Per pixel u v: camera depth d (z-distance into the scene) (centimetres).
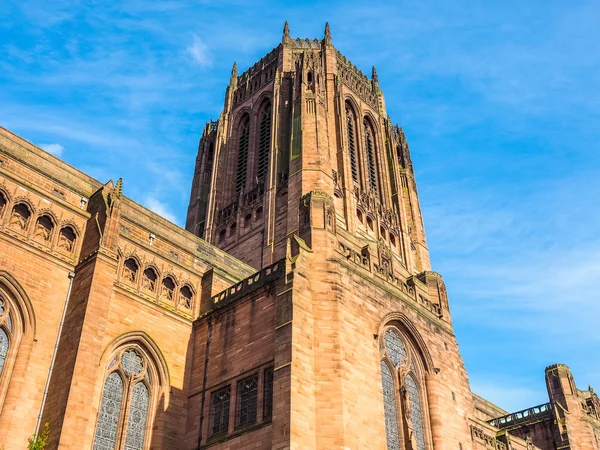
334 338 5322
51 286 5362
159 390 5778
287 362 5016
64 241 5641
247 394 5419
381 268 6462
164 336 6012
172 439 5631
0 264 5106
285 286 5459
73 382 4784
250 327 5744
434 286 7325
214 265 6919
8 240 5241
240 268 7269
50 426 4697
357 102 11356
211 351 6006
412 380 6219
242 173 10656
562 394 9406
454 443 6144
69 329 5181
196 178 11331
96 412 5191
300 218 6134
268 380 5281
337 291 5600
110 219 5703
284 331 5200
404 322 6300
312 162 9000
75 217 5806
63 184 5897
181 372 5988
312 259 5753
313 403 4991
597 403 10169
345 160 9812
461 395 6612
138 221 6384
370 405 5306
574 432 9069
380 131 11712
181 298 6372
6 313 5062
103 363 5412
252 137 10819
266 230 8925
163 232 6594
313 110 9606
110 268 5484
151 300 6062
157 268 6278
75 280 5503
